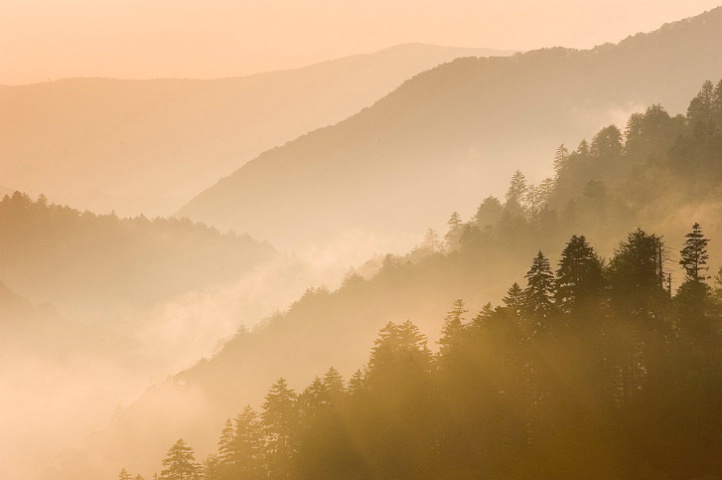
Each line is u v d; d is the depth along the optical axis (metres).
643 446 195.88
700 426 195.00
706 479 181.12
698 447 191.12
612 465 193.12
